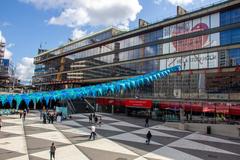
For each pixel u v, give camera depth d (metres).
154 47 51.78
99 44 68.25
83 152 19.08
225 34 40.00
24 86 103.00
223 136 29.70
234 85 37.94
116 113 55.28
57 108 41.16
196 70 43.38
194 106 37.50
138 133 29.05
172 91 46.31
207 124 31.92
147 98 49.91
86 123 35.91
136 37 56.62
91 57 72.06
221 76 39.75
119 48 61.38
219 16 41.19
